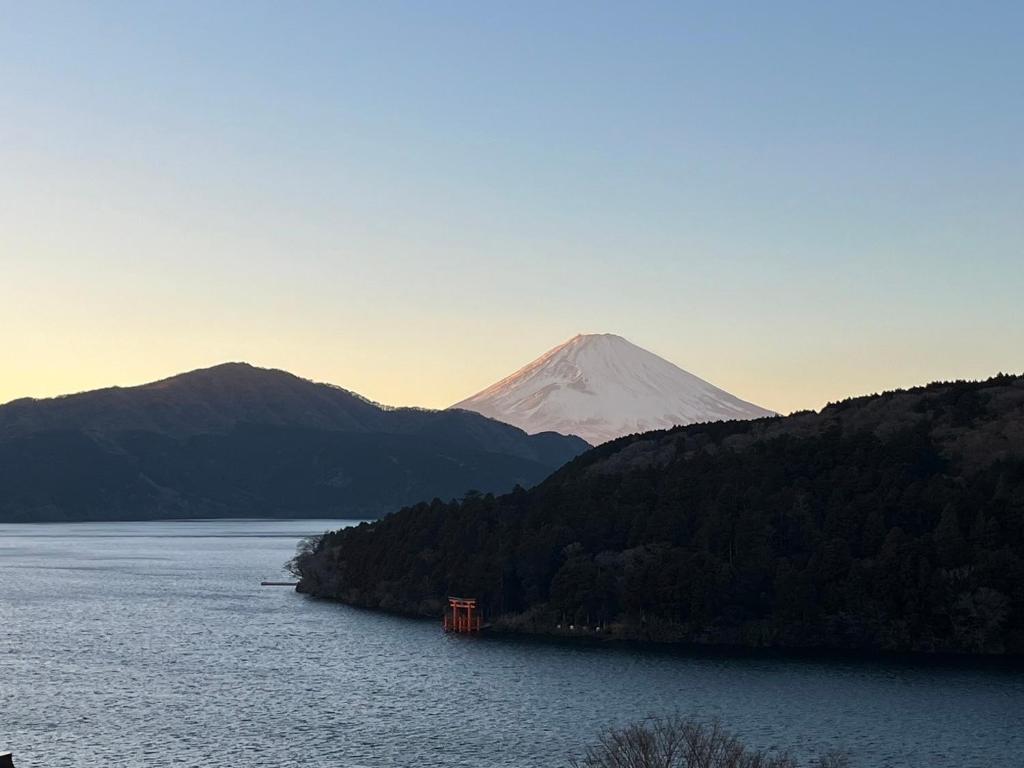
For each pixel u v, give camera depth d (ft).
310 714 459.32
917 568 606.55
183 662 586.86
